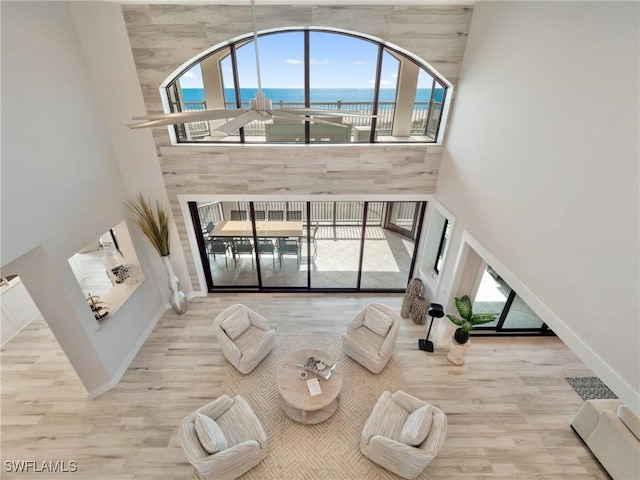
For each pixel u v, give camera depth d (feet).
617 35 6.79
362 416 12.85
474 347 16.56
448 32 13.38
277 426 12.42
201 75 14.47
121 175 15.47
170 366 15.11
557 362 15.70
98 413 12.87
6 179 9.56
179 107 15.19
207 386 14.12
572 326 8.40
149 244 17.57
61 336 12.19
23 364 15.08
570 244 8.32
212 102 15.11
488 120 11.99
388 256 20.61
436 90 15.33
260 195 16.92
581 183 7.88
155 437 12.03
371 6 12.84
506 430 12.45
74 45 12.39
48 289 11.37
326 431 12.25
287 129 15.74
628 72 6.59
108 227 14.30
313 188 16.84
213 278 20.85
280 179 16.53
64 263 11.66
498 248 11.64
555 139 8.68
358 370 14.89
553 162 8.78
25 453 11.50
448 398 13.70
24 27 10.22
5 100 9.57
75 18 12.33
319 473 10.91
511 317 17.38
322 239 20.03
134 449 11.64
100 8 12.36
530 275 9.95
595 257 7.59
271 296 20.27
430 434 10.09
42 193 10.82
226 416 11.28
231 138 15.88
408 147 15.97
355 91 15.08
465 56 13.70
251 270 20.63
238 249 20.13
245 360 14.07
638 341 6.65
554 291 8.97
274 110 7.23
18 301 16.92
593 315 7.73
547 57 8.87
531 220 9.78
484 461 11.35
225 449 9.83
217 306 19.35
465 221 14.12
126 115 14.44
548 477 10.93
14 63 9.87
